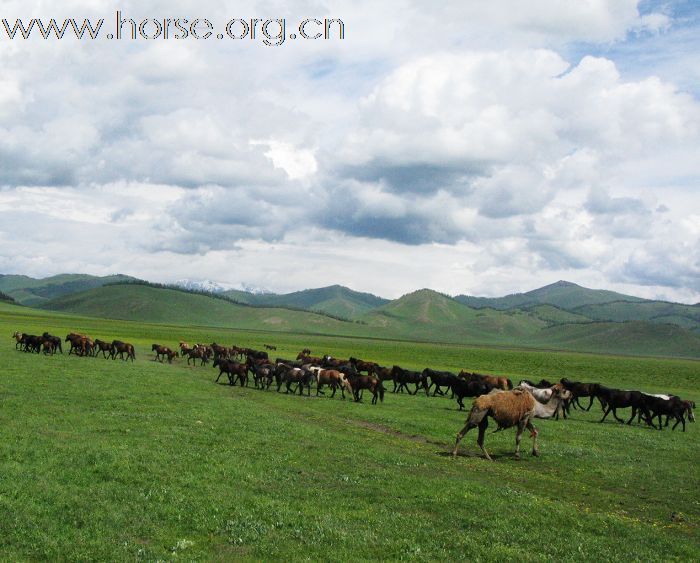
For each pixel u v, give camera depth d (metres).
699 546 13.30
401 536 12.41
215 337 161.12
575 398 42.84
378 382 38.38
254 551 11.15
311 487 15.91
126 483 14.76
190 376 45.66
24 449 16.97
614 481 19.48
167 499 13.75
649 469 21.44
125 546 10.82
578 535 13.14
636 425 35.62
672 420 39.22
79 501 12.99
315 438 22.84
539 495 17.14
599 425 34.19
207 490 14.62
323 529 12.43
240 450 19.52
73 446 17.77
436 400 42.53
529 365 106.12
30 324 135.75
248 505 13.82
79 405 26.02
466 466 20.39
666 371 106.19
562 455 23.17
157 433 21.09
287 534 12.10
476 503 15.03
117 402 27.53
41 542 10.73
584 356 186.00
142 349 78.81
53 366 41.25
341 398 40.16
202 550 11.02
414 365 89.25
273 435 22.66
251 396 37.72
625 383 75.75
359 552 11.38
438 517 13.96
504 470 20.23
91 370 40.59
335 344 172.62
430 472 18.89
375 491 15.81
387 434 26.64
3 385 29.92
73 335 57.19
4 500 12.46
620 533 13.67
